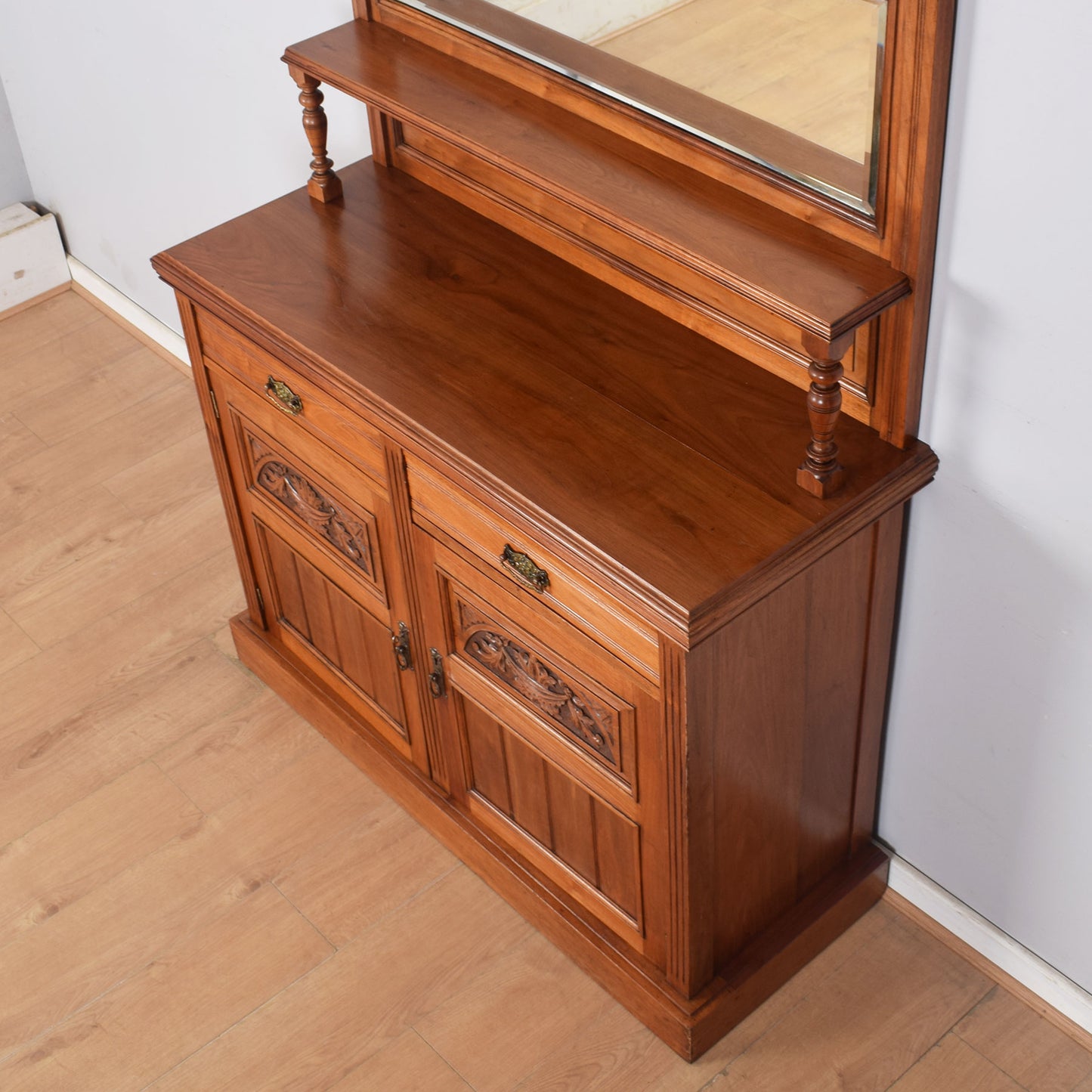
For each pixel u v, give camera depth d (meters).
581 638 1.77
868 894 2.25
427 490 1.89
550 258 2.05
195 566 2.92
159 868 2.38
